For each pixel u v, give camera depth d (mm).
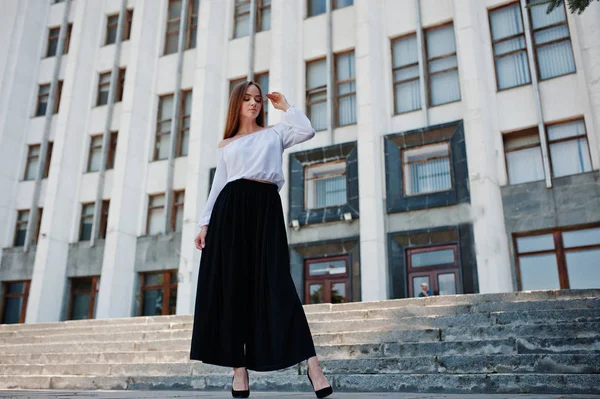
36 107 26844
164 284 21594
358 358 6227
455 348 5750
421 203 17031
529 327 5867
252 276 2564
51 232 22859
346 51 20500
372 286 16625
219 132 21906
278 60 20406
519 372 4844
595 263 14992
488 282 15023
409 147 17938
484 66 17703
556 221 15508
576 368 4629
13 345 10539
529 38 17234
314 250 18453
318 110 20375
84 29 25859
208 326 2500
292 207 19109
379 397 2785
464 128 16906
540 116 16406
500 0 18094
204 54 22078
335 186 18984
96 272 22500
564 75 16484
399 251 17125
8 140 25641
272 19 21125
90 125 25016
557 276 15367
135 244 22188
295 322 2428
